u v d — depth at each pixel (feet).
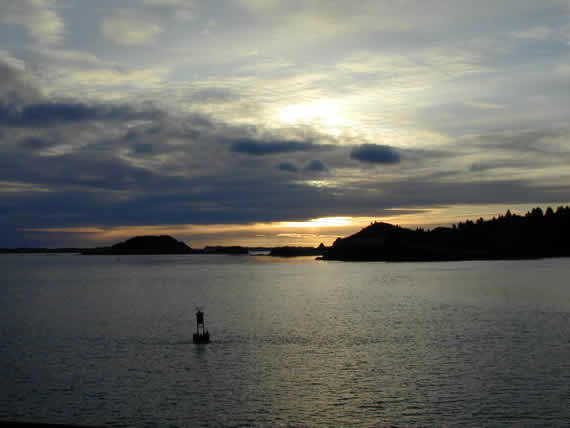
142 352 150.30
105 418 96.73
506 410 97.86
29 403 105.19
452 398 104.78
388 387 112.68
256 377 121.90
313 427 91.91
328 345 156.97
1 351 153.69
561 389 108.78
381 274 582.35
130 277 587.27
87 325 205.67
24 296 347.36
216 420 95.25
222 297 325.83
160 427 92.32
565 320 196.13
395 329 183.62
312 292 355.77
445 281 431.43
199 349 153.69
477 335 167.63
